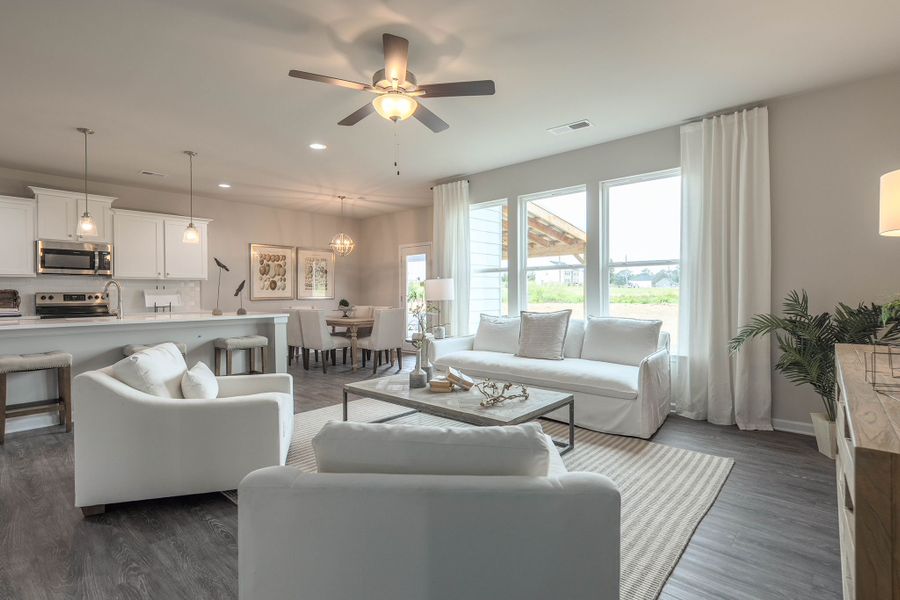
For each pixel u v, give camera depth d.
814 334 3.02
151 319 4.09
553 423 3.73
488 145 4.53
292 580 1.15
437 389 3.03
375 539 1.13
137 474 2.18
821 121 3.35
